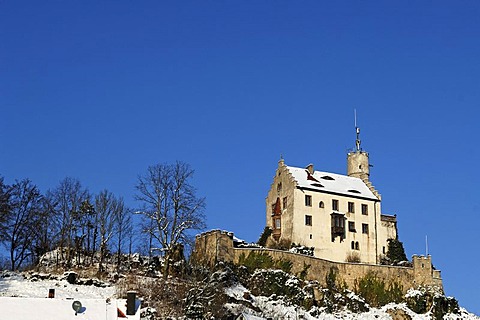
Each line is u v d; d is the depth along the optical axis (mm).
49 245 125188
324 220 138750
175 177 121062
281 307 115312
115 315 73250
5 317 69250
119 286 107938
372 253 141125
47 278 107938
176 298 104875
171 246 116438
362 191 146250
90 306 73000
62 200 127125
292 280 121250
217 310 103312
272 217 141625
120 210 129375
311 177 143625
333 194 141125
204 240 125812
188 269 119750
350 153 157250
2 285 102375
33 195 124562
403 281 131750
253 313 108312
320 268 127688
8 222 119938
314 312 118125
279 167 143875
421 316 126812
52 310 71375
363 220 142375
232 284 116938
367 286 129375
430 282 132125
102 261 121875
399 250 142750
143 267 121188
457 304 132125
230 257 124250
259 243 141500
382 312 125438
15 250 119812
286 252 125750
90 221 127312
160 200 119312
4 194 120438
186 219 118438
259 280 119938
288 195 139375
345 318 120438
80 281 107375
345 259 138125
